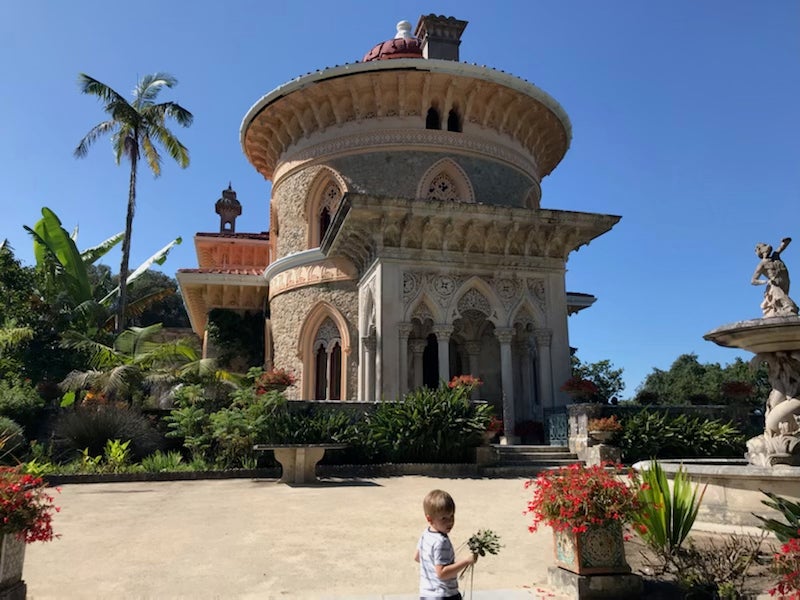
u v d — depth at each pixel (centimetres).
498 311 1959
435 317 1911
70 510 1006
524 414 2164
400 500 1101
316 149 2462
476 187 2355
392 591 567
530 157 2636
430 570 380
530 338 2241
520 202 2495
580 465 603
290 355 2402
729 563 598
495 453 1594
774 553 541
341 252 2186
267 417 1563
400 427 1584
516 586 585
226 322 2812
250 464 1525
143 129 2508
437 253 1952
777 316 916
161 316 6538
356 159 2359
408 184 2308
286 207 2564
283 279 2494
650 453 1628
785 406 948
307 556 697
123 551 721
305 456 1394
